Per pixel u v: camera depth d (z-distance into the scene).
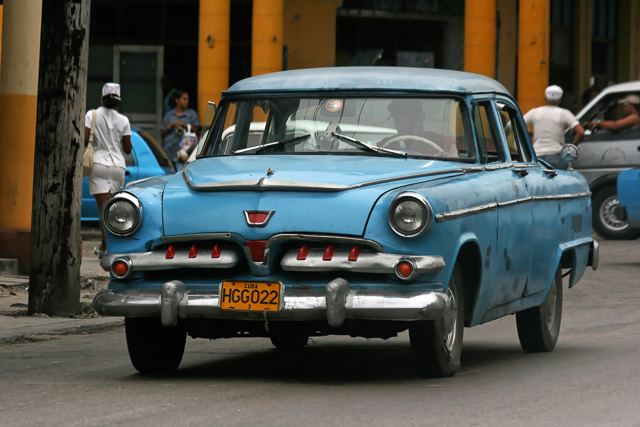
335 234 10.21
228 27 36.06
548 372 12.02
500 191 11.94
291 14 41.25
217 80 35.88
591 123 32.44
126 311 10.58
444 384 10.98
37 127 16.56
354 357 13.18
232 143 12.52
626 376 11.64
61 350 13.71
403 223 10.12
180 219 10.63
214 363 12.57
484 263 11.43
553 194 13.91
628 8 52.22
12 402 9.87
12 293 19.08
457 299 11.17
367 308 10.01
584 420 9.28
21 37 21.44
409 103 12.18
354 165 11.17
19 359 12.85
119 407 9.60
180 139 32.38
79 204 16.77
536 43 37.75
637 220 25.98
